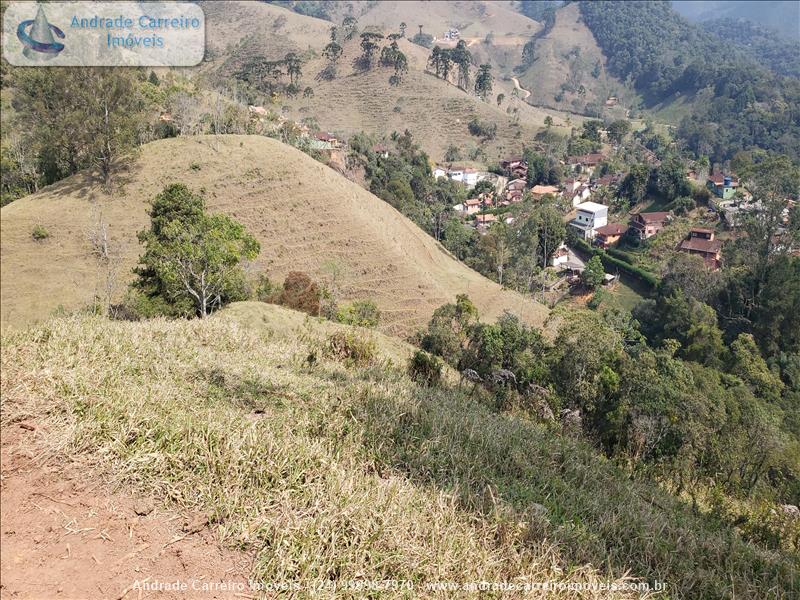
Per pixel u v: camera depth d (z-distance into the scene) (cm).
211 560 315
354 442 498
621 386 1594
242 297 2138
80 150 4091
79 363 500
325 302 2792
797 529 666
